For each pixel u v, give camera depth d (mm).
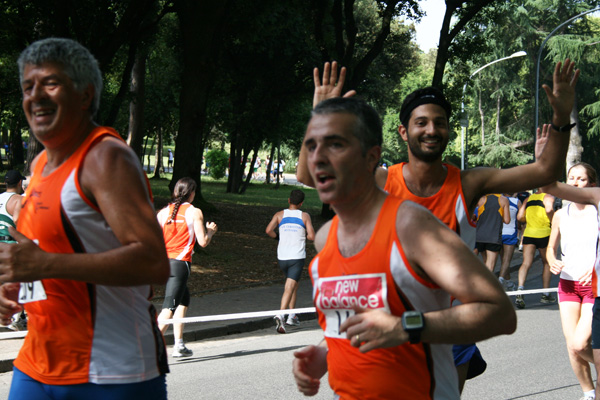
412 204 2150
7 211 7859
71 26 18578
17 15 16812
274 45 29859
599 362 4715
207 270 14016
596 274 4730
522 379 6555
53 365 2529
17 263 2268
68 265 2291
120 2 18125
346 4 23422
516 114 62719
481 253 13242
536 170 3322
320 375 2574
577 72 3172
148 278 2379
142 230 2375
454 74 26594
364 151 2125
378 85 36875
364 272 2166
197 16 18781
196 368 7258
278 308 10617
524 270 11312
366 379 2205
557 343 8203
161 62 37062
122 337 2541
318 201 37094
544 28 58375
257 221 23391
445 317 1932
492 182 3408
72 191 2449
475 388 6250
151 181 43844
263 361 7586
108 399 2518
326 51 24156
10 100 24547
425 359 2193
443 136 3395
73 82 2455
